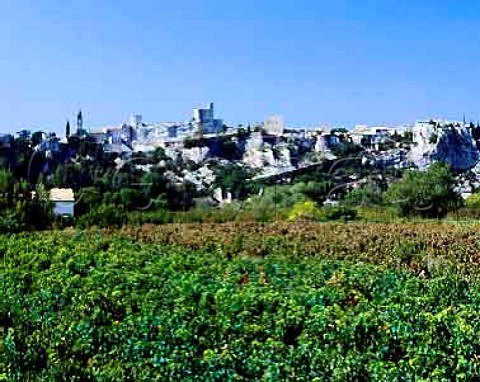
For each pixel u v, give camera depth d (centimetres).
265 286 2328
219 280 2478
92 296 2050
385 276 2639
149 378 1371
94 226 5784
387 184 12069
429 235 4053
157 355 1470
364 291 2369
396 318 1761
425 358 1441
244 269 2931
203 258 3269
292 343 1725
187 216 6725
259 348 1550
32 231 5278
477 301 2141
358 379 1370
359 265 3027
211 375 1377
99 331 1686
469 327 1570
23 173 12781
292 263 3153
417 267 3131
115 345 1620
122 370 1391
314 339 1616
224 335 1678
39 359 1541
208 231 4847
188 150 17550
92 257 3172
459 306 2005
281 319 1753
